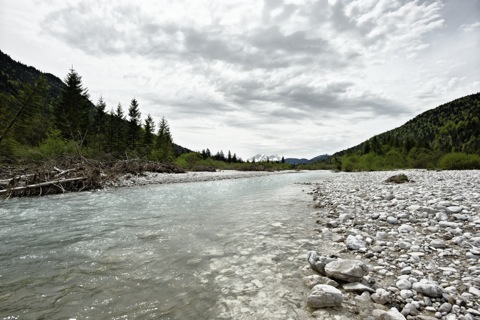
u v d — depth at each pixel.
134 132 62.78
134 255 5.38
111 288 4.00
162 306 3.46
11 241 6.32
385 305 3.28
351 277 3.86
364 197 11.57
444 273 3.94
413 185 14.37
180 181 26.02
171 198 13.80
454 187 11.79
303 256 5.18
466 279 3.68
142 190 17.67
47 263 5.00
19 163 23.33
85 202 12.23
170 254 5.42
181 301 3.58
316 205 10.52
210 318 3.16
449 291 3.40
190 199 13.45
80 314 3.31
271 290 3.83
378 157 57.75
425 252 4.86
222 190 18.27
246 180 30.91
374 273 4.21
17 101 38.34
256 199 13.38
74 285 4.11
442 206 7.60
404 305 3.26
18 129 38.25
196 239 6.43
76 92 48.19
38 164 21.52
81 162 21.02
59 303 3.59
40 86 39.78
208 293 3.79
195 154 60.47
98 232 7.09
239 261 5.00
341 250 5.38
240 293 3.76
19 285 4.12
